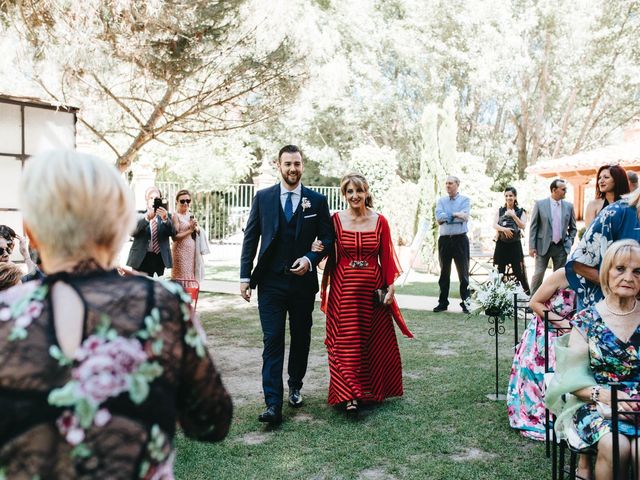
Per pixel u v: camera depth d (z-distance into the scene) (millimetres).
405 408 4758
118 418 1197
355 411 4531
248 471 3598
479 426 4344
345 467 3648
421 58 27594
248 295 4648
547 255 8828
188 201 8047
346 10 27062
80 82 7406
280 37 7996
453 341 7203
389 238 4926
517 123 29500
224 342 7199
